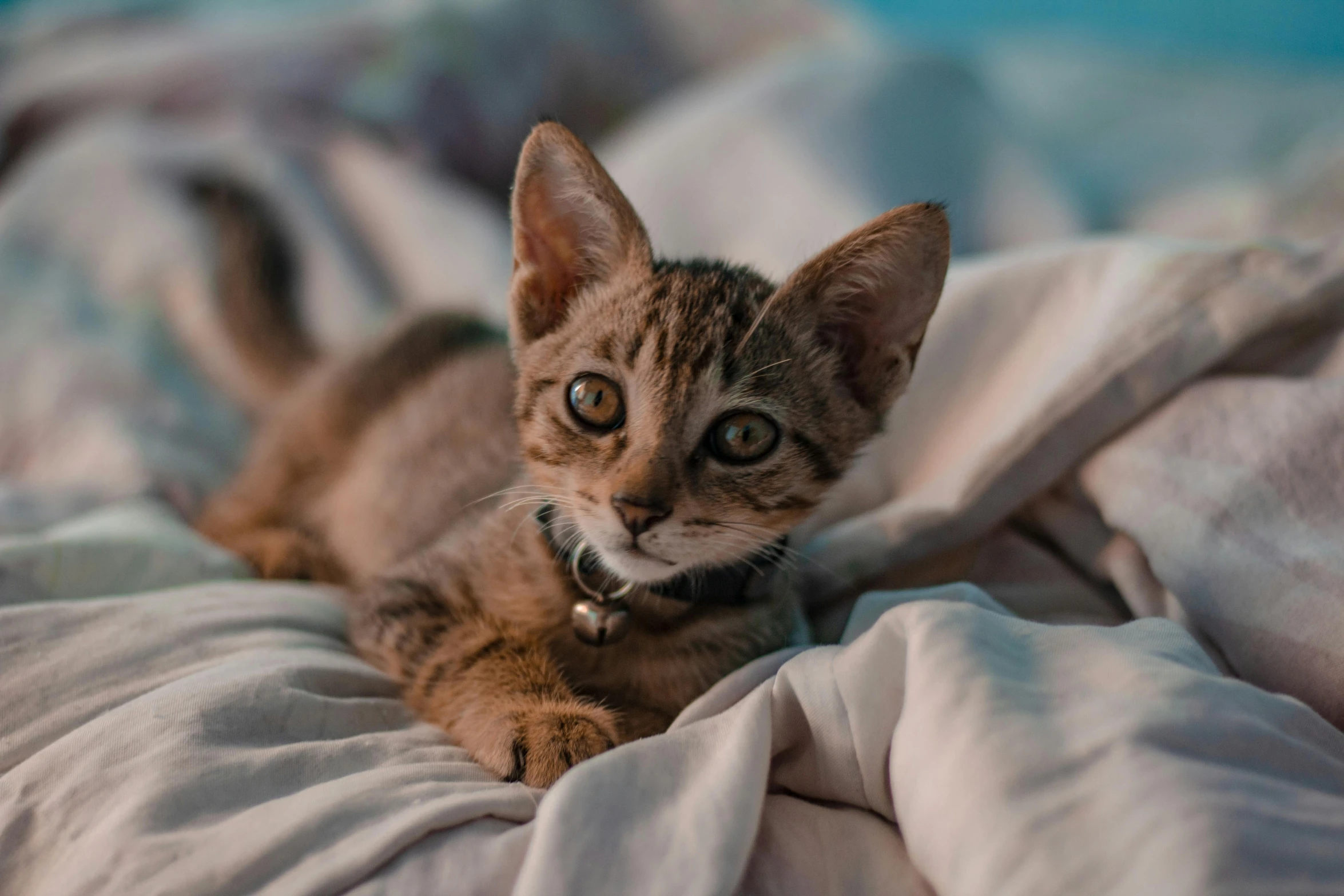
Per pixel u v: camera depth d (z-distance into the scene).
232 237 0.49
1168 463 0.33
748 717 0.28
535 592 0.33
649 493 0.31
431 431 0.41
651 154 0.51
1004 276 0.38
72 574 0.33
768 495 0.32
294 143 0.56
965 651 0.27
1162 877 0.24
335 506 0.42
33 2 0.80
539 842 0.26
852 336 0.33
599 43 0.65
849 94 0.52
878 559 0.35
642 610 0.33
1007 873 0.24
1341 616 0.29
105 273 0.49
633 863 0.26
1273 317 0.33
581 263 0.34
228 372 0.48
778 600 0.34
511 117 0.61
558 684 0.32
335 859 0.26
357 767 0.28
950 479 0.35
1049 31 0.95
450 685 0.32
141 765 0.27
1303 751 0.26
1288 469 0.31
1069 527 0.35
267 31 0.61
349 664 0.32
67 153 0.53
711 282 0.33
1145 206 0.59
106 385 0.44
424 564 0.35
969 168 0.52
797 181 0.48
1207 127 0.68
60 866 0.26
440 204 0.53
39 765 0.27
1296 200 0.51
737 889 0.26
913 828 0.26
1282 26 0.88
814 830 0.27
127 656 0.30
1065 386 0.34
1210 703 0.26
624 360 0.32
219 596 0.33
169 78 0.58
